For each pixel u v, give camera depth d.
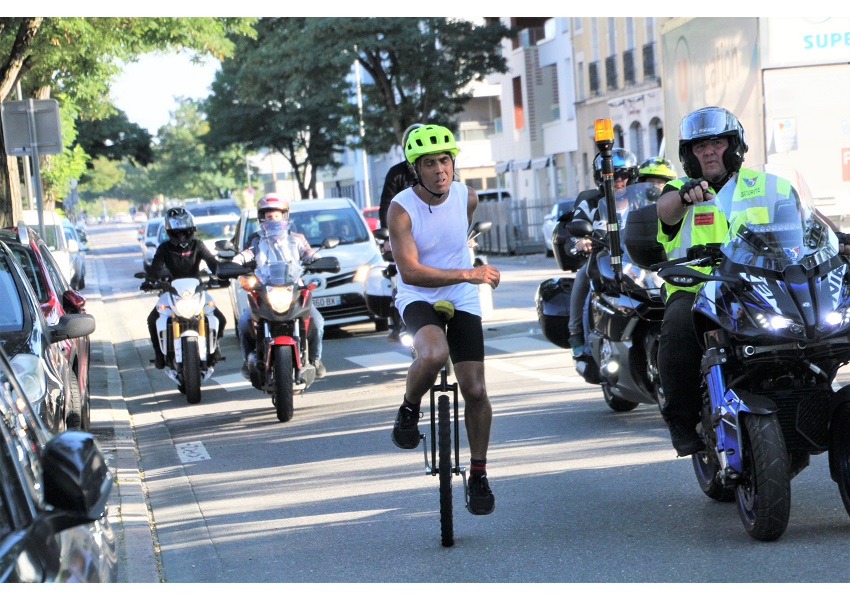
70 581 3.58
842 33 17.69
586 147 58.75
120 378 17.62
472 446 7.38
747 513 7.09
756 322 6.74
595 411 11.87
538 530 7.67
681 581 6.38
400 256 7.11
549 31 64.06
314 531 8.14
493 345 17.98
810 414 6.95
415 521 8.17
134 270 53.00
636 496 8.37
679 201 7.21
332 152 82.56
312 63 51.78
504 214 46.62
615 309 9.81
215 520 8.73
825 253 6.93
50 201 51.62
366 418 12.74
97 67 29.83
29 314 9.59
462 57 54.25
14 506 3.75
